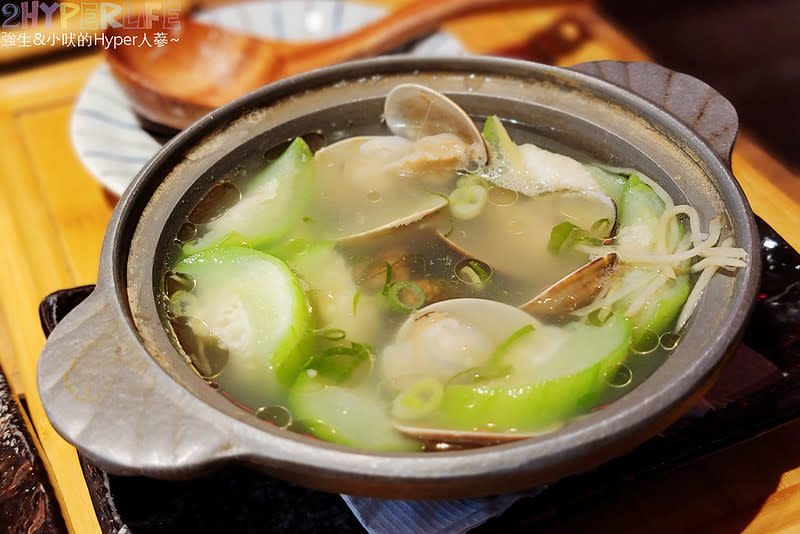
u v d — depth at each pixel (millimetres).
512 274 332
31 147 491
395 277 332
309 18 571
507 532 308
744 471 333
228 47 507
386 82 378
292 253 340
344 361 311
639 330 310
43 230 448
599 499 313
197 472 270
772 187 434
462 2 509
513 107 371
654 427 271
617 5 759
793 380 331
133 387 280
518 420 293
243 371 309
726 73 669
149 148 466
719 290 304
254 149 362
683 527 323
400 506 308
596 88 357
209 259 333
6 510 328
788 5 749
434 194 360
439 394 300
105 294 300
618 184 351
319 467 267
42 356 286
